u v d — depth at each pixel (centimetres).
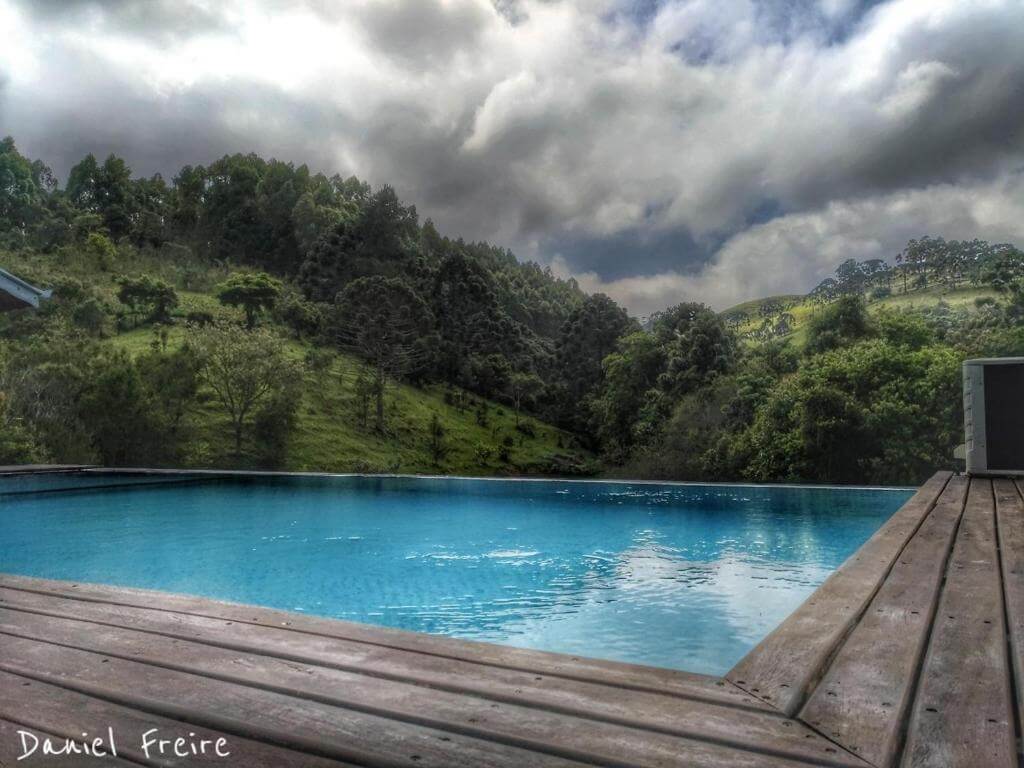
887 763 116
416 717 142
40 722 144
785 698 146
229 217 8756
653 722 136
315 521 1045
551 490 1352
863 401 1783
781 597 577
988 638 190
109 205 8331
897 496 1170
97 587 280
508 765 121
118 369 2650
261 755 128
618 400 4384
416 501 1243
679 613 528
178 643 198
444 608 550
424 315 5528
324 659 181
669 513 1092
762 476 1975
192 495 1335
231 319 4931
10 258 5316
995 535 388
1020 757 117
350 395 4597
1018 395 852
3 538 887
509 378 6028
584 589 611
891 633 194
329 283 6531
